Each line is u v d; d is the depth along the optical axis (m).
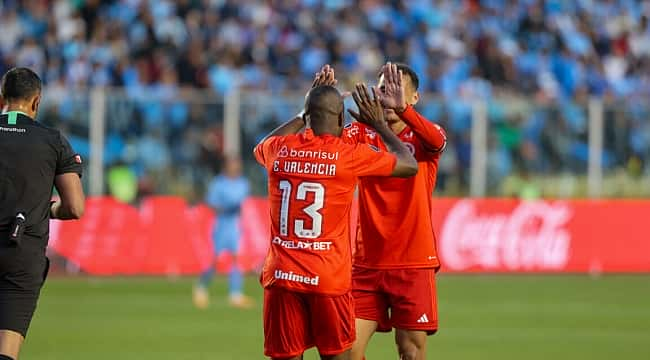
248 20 92.81
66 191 28.28
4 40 89.44
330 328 27.77
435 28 97.81
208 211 75.44
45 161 27.95
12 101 28.50
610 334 51.75
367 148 27.81
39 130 28.14
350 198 27.73
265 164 28.42
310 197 27.44
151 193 75.12
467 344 48.25
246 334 50.81
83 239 74.19
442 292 67.81
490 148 78.81
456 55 94.62
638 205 79.44
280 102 76.00
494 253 77.81
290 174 27.64
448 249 77.31
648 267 79.31
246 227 75.12
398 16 97.81
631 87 100.44
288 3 94.75
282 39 92.50
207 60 88.31
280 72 89.88
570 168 79.88
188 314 57.62
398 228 31.08
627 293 68.44
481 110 78.69
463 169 78.69
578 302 63.94
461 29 98.06
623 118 80.19
